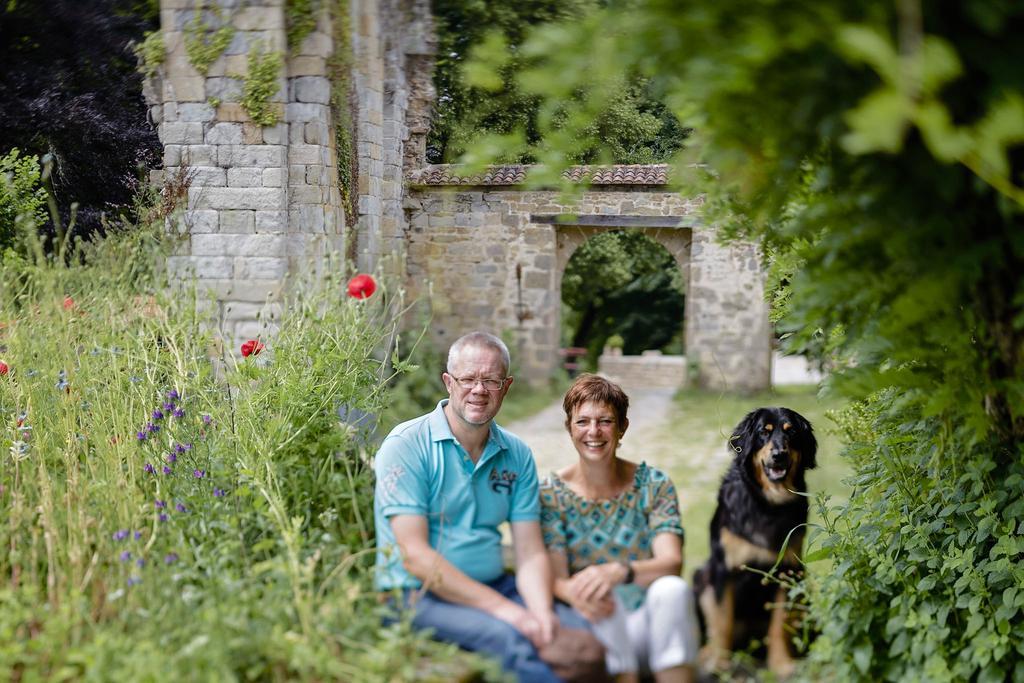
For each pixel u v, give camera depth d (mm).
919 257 1895
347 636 2498
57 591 2719
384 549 2717
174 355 3906
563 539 2969
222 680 2254
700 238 12898
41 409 3850
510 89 8297
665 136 5918
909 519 3100
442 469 2934
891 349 2201
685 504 6438
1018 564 2811
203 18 8242
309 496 3402
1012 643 2719
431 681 2430
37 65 11461
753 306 13320
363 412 3932
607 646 2730
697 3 1589
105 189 11156
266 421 3559
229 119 8289
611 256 14773
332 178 8727
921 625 2814
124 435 3551
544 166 2066
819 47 1610
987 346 2256
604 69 1774
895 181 1855
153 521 3092
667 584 2799
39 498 3381
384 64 9891
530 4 8812
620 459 3088
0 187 7777
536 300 11523
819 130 1757
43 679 2355
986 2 1501
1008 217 1883
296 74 8414
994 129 1350
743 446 3260
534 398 11461
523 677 2674
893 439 3232
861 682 2828
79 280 4562
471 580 2789
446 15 9977
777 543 3154
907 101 1252
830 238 2016
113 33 11445
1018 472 2838
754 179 2021
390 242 10219
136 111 11609
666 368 18453
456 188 10891
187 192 8305
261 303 8188
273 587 2668
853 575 3033
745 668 2963
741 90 1689
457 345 2977
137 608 2586
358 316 3957
